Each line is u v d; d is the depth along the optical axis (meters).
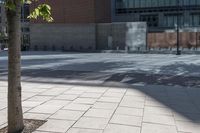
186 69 23.48
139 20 69.44
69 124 7.39
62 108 9.02
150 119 8.02
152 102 10.21
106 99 10.46
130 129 7.13
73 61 31.06
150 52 48.16
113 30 54.41
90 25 55.28
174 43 53.41
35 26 57.31
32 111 8.60
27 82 15.03
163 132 7.01
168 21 68.06
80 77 17.62
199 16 66.69
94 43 55.19
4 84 14.04
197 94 12.09
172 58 36.88
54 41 56.84
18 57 6.50
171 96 11.50
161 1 68.12
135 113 8.60
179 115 8.60
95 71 21.20
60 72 20.22
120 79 16.97
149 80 16.72
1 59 33.78
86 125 7.34
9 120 6.67
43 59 33.78
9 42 6.37
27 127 7.05
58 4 56.72
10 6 5.69
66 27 56.34
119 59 34.50
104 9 61.16
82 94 11.37
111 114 8.41
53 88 12.80
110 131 6.95
